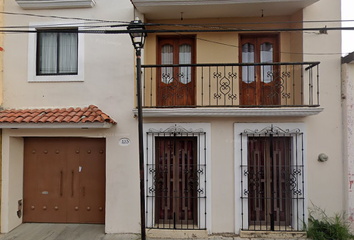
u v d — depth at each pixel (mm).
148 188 5363
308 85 5297
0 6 5633
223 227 5262
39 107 5578
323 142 5234
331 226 5008
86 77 5523
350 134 5129
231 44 5828
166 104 5844
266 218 5316
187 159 5539
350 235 4934
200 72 5859
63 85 5562
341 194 5195
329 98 5262
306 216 5156
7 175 5496
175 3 5188
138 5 5234
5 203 5477
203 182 5312
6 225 5445
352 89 5156
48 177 5914
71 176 5883
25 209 5922
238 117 5305
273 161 5441
